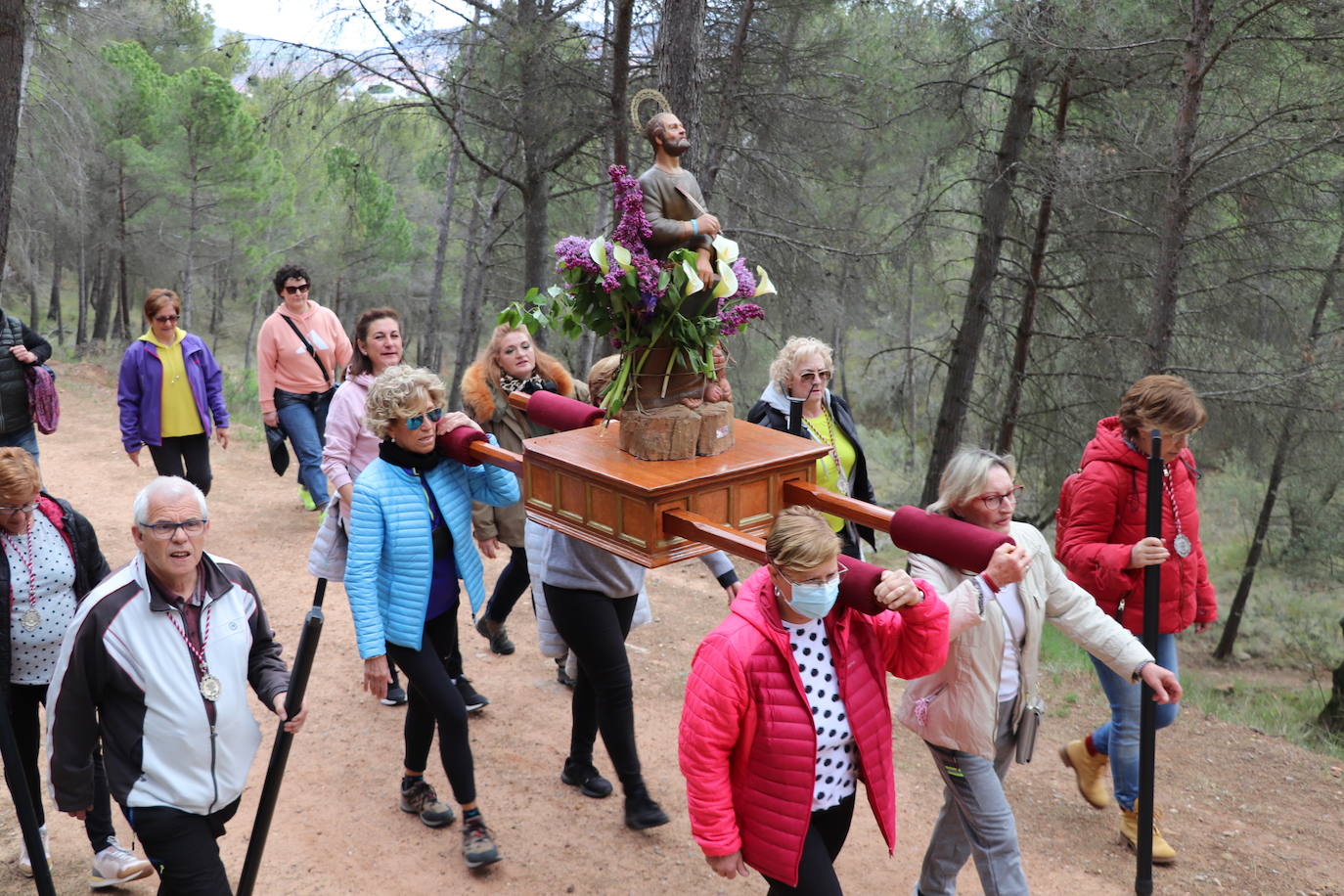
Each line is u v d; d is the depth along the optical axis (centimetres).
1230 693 1212
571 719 492
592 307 311
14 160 745
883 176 1512
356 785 441
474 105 1198
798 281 1234
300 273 779
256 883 372
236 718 297
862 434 2728
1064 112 1190
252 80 1147
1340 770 503
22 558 337
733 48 1168
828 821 284
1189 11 966
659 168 308
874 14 1228
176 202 2662
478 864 378
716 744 266
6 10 723
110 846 368
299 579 693
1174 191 954
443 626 397
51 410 606
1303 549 1633
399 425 373
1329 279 1058
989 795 322
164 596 290
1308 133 923
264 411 793
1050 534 1280
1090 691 595
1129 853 413
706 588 734
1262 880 399
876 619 287
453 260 2967
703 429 316
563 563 390
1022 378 1250
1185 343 1115
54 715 287
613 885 378
